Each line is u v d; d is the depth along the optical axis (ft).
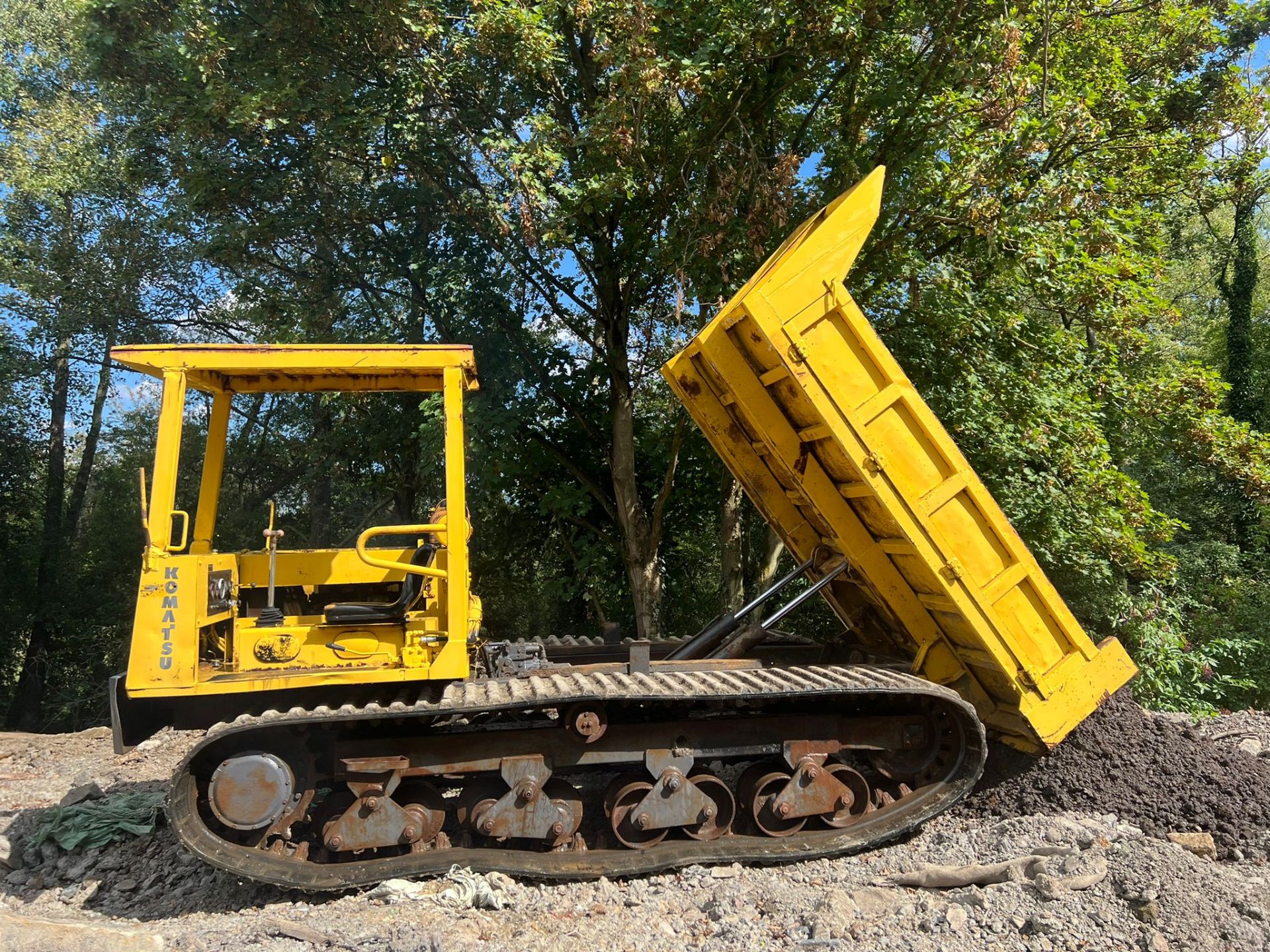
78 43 38.99
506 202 28.86
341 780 13.99
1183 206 50.88
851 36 27.78
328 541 53.36
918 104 29.27
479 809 14.21
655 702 14.58
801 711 15.83
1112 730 17.17
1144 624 30.78
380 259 36.73
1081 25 28.58
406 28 28.58
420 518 40.63
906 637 18.08
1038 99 28.48
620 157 27.81
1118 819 15.28
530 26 27.32
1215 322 63.05
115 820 16.84
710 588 41.88
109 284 58.49
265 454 54.39
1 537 63.67
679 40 28.58
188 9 29.19
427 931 11.75
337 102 30.48
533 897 13.44
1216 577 43.14
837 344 14.66
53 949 11.02
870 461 14.61
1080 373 32.01
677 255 28.91
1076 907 11.90
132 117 50.80
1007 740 16.69
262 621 14.46
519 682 14.79
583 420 35.55
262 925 12.21
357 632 14.33
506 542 41.09
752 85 29.73
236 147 33.65
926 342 30.25
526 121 27.81
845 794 15.34
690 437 35.55
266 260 37.88
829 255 14.70
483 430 30.37
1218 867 13.29
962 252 31.58
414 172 32.60
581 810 14.71
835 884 13.61
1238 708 37.58
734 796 15.89
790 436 16.72
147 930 12.34
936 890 13.28
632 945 11.58
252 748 13.78
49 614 61.82
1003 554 15.15
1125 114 31.81
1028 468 29.60
